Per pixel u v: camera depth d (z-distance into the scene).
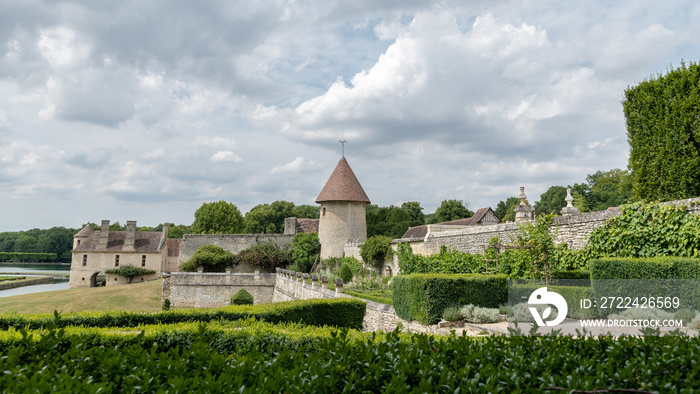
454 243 22.86
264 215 82.88
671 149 16.17
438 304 13.45
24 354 5.30
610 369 4.16
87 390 3.82
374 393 4.10
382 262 32.53
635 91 17.88
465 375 4.12
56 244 125.12
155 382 4.29
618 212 14.02
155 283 49.69
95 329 8.53
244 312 13.22
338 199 43.53
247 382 4.23
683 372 4.25
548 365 4.52
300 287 28.44
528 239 16.38
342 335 5.34
